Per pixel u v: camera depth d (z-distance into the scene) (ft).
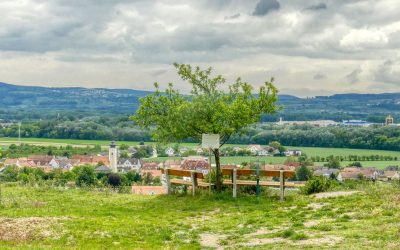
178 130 102.12
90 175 347.97
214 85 104.63
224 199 98.78
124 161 468.34
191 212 89.10
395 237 58.18
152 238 67.46
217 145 100.27
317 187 106.32
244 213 86.17
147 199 103.71
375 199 87.10
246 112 99.25
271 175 100.83
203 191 104.99
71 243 64.39
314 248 55.93
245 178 109.91
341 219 73.41
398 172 332.60
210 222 78.33
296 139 501.56
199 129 103.30
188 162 272.92
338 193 99.50
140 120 106.11
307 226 70.38
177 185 113.91
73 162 441.27
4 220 76.74
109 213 87.04
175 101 104.63
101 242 65.21
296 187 108.58
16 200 96.73
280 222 75.20
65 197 105.50
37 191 113.70
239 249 58.95
